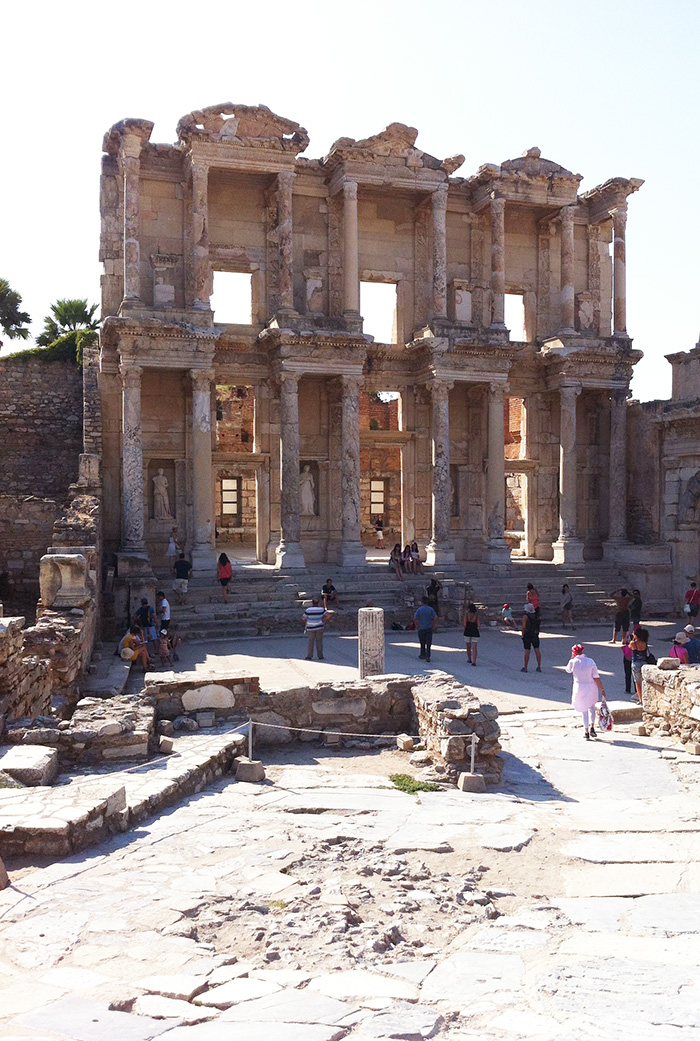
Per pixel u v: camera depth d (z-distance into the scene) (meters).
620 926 8.39
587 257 45.88
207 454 37.62
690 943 7.89
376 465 61.97
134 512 36.59
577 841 11.41
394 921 8.45
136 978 6.89
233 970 7.04
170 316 37.16
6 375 46.47
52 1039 5.79
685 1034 5.92
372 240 42.41
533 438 45.28
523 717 20.64
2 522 35.50
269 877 9.41
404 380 42.72
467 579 39.22
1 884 9.00
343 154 39.38
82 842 10.27
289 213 38.75
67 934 7.79
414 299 43.00
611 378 43.50
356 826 11.62
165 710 17.50
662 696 18.80
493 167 41.28
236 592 35.62
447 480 40.66
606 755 17.22
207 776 14.26
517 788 14.91
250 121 38.22
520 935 8.05
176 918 8.20
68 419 47.03
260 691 18.20
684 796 14.43
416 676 19.64
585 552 46.00
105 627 31.72
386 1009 6.28
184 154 38.72
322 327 39.16
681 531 40.41
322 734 18.53
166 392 39.88
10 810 10.45
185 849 10.37
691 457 40.09
